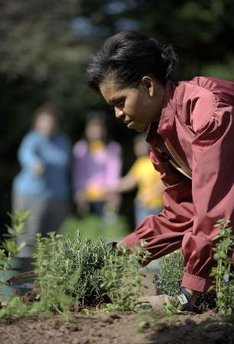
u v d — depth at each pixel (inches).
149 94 209.6
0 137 914.7
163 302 214.7
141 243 212.4
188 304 209.2
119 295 211.8
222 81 206.5
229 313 203.2
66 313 201.2
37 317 202.8
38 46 888.9
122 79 209.2
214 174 197.3
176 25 762.8
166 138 208.2
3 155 919.0
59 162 562.9
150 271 254.1
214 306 225.8
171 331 193.2
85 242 228.5
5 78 893.8
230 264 201.9
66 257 222.1
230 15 762.8
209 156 197.8
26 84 905.5
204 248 200.7
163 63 211.0
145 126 214.5
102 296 223.0
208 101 200.7
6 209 900.0
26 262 243.4
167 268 235.9
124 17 838.5
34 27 895.7
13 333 195.8
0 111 913.5
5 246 216.1
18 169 912.3
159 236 226.1
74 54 884.0
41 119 563.5
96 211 646.5
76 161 648.4
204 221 199.2
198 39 766.5
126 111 211.9
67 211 571.8
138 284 209.0
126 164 925.2
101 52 211.8
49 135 560.1
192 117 202.5
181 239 225.8
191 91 205.2
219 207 197.6
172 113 206.2
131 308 209.5
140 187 583.5
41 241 233.5
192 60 777.6
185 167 212.1
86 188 644.1
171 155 214.5
